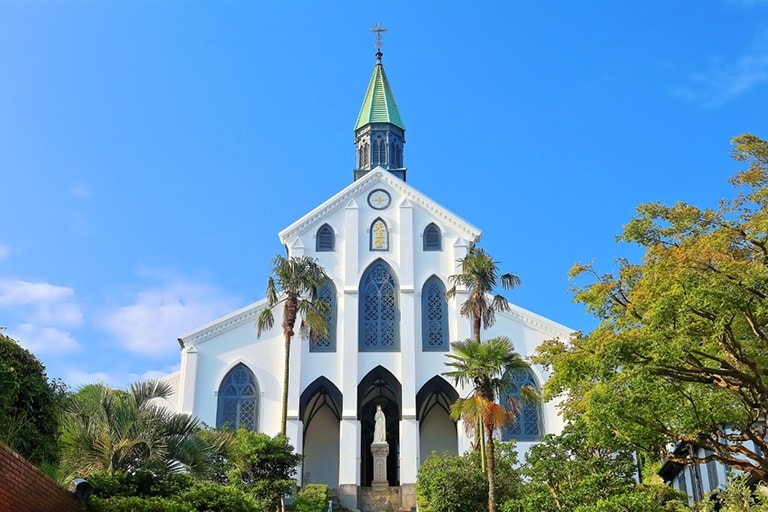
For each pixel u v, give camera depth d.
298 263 43.69
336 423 52.41
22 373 19.00
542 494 28.41
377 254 52.28
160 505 19.31
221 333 49.56
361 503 46.34
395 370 49.81
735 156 22.25
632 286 23.28
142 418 21.03
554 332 49.53
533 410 48.44
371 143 60.53
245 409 48.38
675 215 22.39
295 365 48.97
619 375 21.34
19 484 14.81
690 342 19.78
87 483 17.98
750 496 21.77
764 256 20.50
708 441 21.67
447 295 44.53
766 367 20.75
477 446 40.94
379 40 65.06
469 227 52.53
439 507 36.47
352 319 50.28
